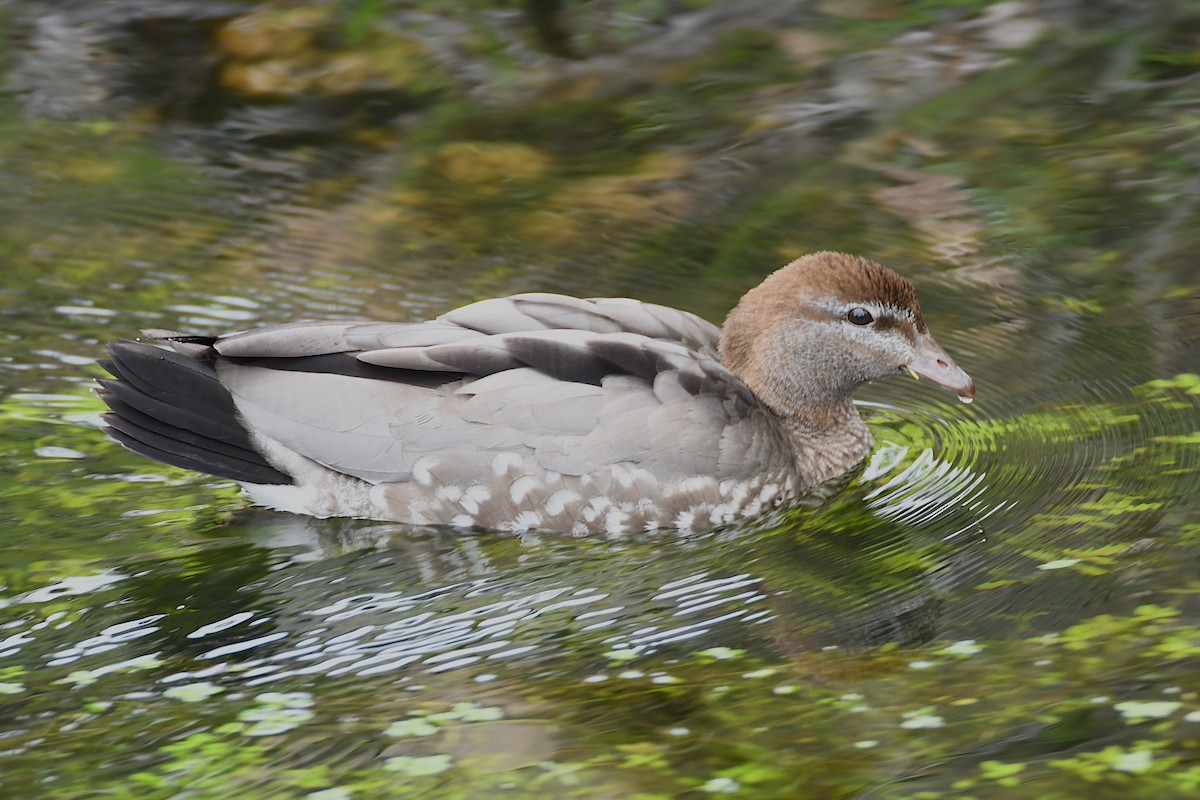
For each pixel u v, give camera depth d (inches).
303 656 407.2
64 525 469.1
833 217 652.7
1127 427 514.3
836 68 772.0
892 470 514.3
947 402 556.4
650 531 474.6
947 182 674.8
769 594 438.9
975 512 478.9
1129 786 342.3
